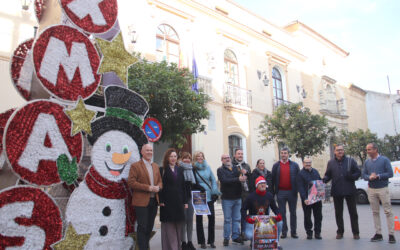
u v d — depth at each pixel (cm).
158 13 1264
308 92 2077
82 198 439
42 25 470
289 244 604
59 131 426
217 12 1492
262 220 532
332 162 679
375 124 2908
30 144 395
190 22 1384
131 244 485
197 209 539
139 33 1180
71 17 461
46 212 401
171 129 873
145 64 841
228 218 605
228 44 1560
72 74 452
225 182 606
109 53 508
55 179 414
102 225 454
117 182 482
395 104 2855
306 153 1354
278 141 1486
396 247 552
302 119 1330
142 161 491
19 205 379
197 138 1312
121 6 1141
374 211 616
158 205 516
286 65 1908
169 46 1303
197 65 1382
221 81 1474
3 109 850
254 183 646
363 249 544
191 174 572
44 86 418
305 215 660
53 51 434
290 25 2152
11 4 900
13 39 891
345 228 777
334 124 2314
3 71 863
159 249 591
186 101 847
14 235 371
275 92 1823
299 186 667
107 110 490
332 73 2422
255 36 1722
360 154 2094
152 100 801
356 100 2783
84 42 473
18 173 380
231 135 1512
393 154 2417
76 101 452
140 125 532
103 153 473
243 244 610
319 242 618
